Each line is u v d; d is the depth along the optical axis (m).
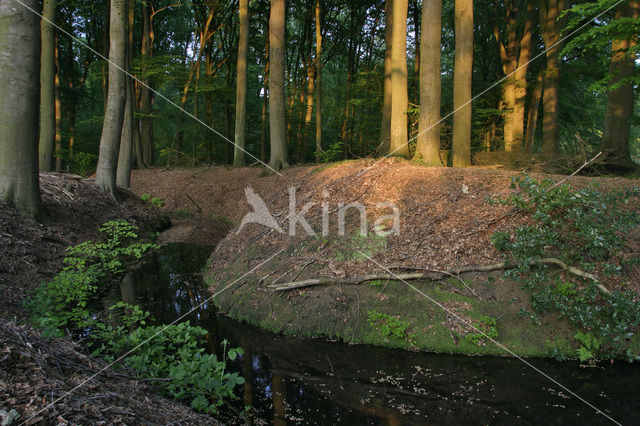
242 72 17.81
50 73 15.07
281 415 3.70
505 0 18.66
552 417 3.64
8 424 1.99
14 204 7.79
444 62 23.48
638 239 5.61
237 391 4.12
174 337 4.76
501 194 6.59
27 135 7.82
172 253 9.96
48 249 7.46
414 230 6.49
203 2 22.75
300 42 26.80
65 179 10.62
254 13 24.70
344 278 5.87
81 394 2.52
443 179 7.51
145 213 12.46
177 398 3.56
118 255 9.10
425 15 9.38
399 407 3.85
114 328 5.19
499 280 5.43
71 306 5.97
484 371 4.49
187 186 17.31
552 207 5.57
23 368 2.49
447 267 5.72
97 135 26.97
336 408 3.83
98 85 29.38
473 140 16.38
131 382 3.28
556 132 15.13
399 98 10.58
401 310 5.42
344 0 23.50
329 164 10.16
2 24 7.33
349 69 25.73
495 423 3.57
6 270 6.03
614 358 4.67
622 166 9.98
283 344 5.24
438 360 4.76
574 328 4.93
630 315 4.66
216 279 7.39
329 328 5.45
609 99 10.84
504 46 21.23
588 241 5.30
